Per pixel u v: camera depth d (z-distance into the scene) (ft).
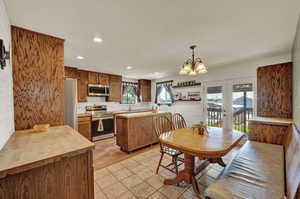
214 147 5.08
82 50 8.84
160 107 20.22
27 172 3.16
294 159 4.36
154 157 9.62
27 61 6.14
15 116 5.84
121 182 6.70
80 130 12.99
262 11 5.00
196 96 15.97
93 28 6.16
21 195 3.09
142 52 9.30
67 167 3.70
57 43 6.99
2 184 2.88
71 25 5.90
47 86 6.64
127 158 9.52
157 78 20.61
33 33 6.31
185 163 6.19
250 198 3.61
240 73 12.42
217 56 10.36
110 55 9.89
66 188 3.68
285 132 7.63
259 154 6.42
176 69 14.52
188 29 6.32
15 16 5.17
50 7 4.70
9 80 5.05
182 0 4.42
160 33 6.67
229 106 13.20
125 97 19.69
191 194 5.84
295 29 6.37
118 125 11.38
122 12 5.03
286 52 9.53
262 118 9.25
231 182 4.30
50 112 6.70
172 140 5.96
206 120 15.02
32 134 5.25
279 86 9.25
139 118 11.22
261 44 8.11
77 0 4.37
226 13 5.13
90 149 3.97
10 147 3.87
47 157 3.25
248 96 11.98
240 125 12.51
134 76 18.92
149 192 5.98
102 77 16.01
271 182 4.27
